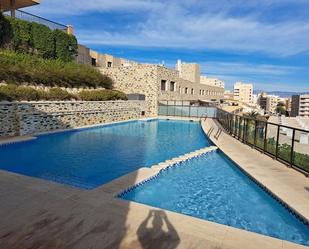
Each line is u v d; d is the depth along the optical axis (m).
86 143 15.12
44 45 27.11
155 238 4.31
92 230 4.52
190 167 10.52
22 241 4.17
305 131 8.33
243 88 189.38
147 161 11.53
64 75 23.66
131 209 5.38
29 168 10.20
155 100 32.72
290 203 6.12
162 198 7.54
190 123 27.67
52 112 17.28
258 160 10.32
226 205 7.09
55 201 5.70
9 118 14.41
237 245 4.20
